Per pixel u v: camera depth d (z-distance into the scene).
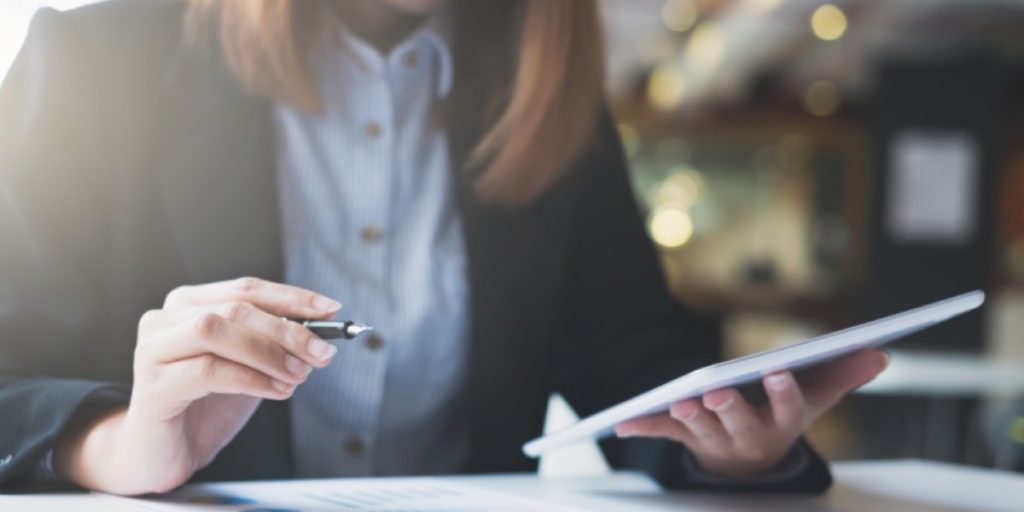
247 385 0.76
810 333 8.27
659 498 0.97
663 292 1.35
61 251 1.04
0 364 0.95
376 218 1.20
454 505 0.85
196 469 0.87
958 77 7.32
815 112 8.86
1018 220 8.30
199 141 1.13
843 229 9.63
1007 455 3.52
